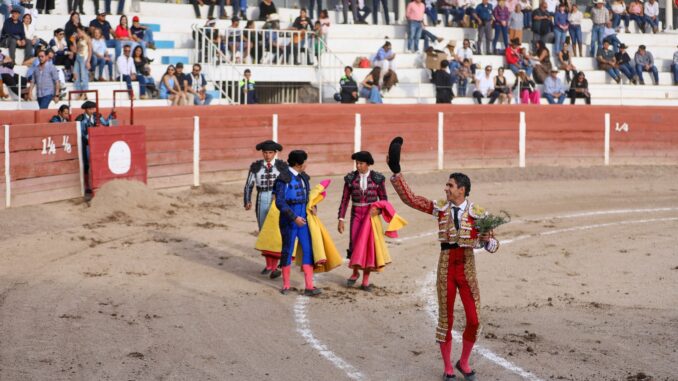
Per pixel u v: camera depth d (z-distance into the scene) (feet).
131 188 56.75
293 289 39.01
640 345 30.96
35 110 67.15
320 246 37.65
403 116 77.10
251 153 69.97
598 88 100.22
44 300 35.24
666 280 41.57
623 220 57.98
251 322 33.35
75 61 73.92
